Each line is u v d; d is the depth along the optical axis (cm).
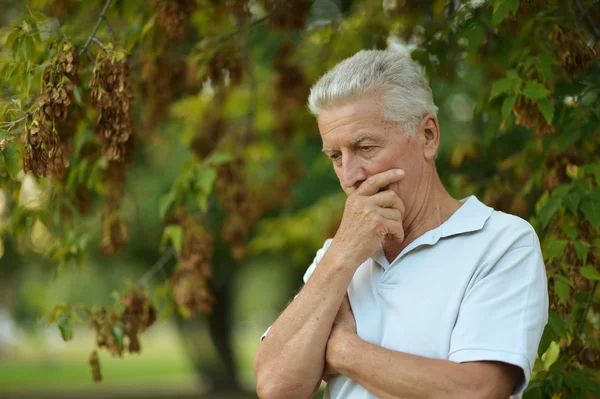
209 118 657
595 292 367
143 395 2131
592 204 343
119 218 483
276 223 811
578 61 367
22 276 2031
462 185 507
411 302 257
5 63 398
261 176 828
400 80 262
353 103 260
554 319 324
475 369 235
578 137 369
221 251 1574
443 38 474
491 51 447
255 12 615
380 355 246
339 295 262
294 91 627
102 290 2106
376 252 276
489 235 257
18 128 367
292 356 261
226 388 2139
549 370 338
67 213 468
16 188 430
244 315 4866
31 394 2256
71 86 346
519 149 538
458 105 933
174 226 470
